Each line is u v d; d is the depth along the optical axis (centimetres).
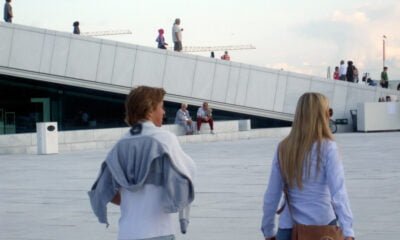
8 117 4000
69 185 1617
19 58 3528
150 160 430
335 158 441
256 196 1313
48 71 3594
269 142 3200
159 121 460
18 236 984
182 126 3406
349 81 4366
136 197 436
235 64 4047
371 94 4269
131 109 452
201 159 2264
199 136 3372
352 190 1347
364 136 3462
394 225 959
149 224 432
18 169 2088
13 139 2809
